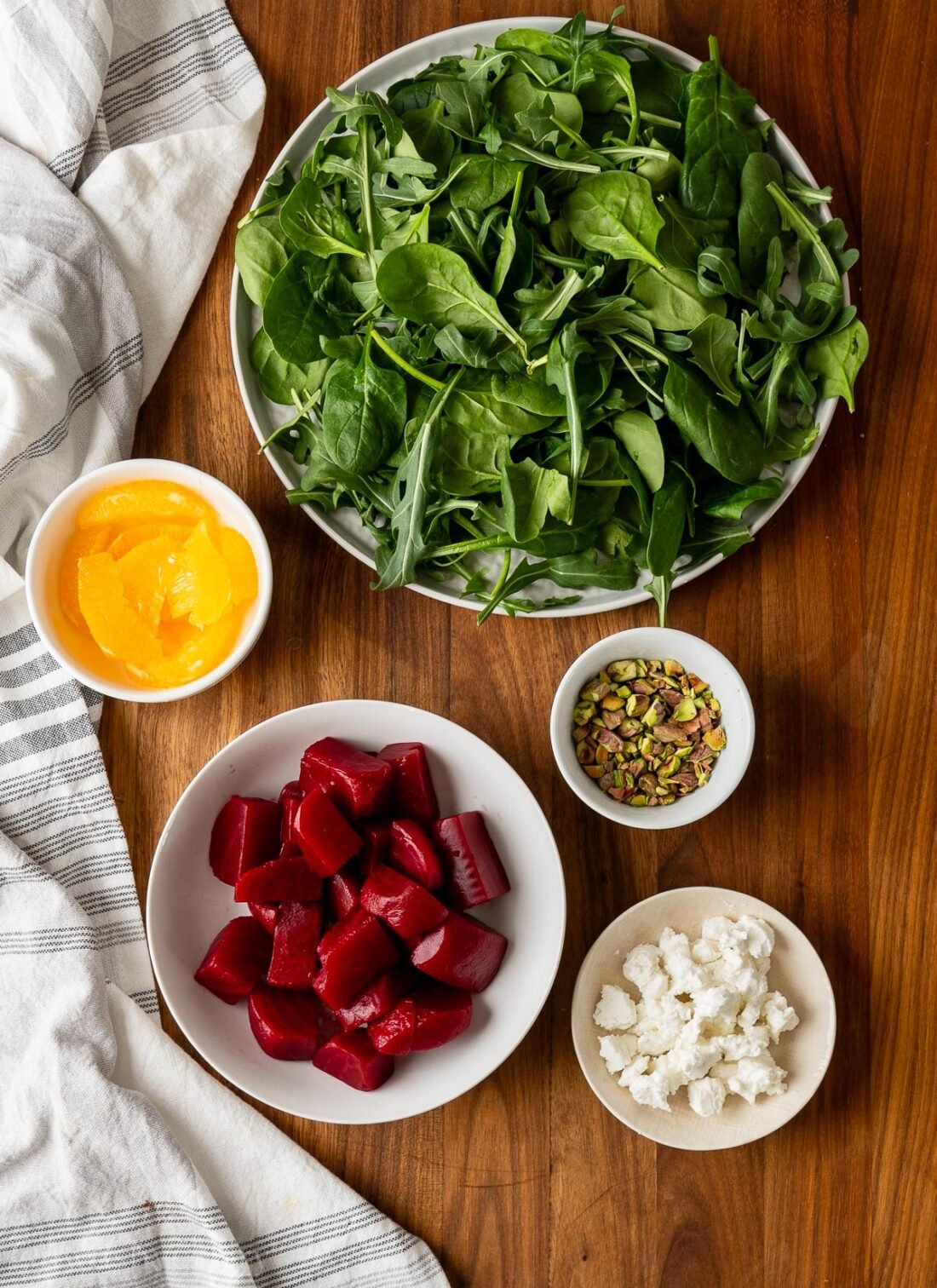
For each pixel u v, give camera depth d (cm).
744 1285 84
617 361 80
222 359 86
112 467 81
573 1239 84
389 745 83
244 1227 83
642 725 82
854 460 85
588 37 81
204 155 84
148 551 82
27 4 83
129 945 85
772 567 85
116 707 85
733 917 83
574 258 79
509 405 78
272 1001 82
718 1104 81
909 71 85
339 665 85
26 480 84
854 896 85
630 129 79
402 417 79
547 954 82
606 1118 84
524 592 83
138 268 85
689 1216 84
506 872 84
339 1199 83
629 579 82
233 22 85
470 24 83
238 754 82
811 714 85
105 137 85
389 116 77
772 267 79
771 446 80
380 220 79
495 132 77
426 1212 84
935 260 85
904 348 85
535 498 78
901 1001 85
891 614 85
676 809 81
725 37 85
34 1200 83
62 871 85
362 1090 82
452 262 76
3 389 82
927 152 85
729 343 78
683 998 83
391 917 80
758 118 82
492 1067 81
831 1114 85
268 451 83
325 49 85
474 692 85
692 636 80
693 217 79
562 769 80
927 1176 85
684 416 77
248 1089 82
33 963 83
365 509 82
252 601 82
